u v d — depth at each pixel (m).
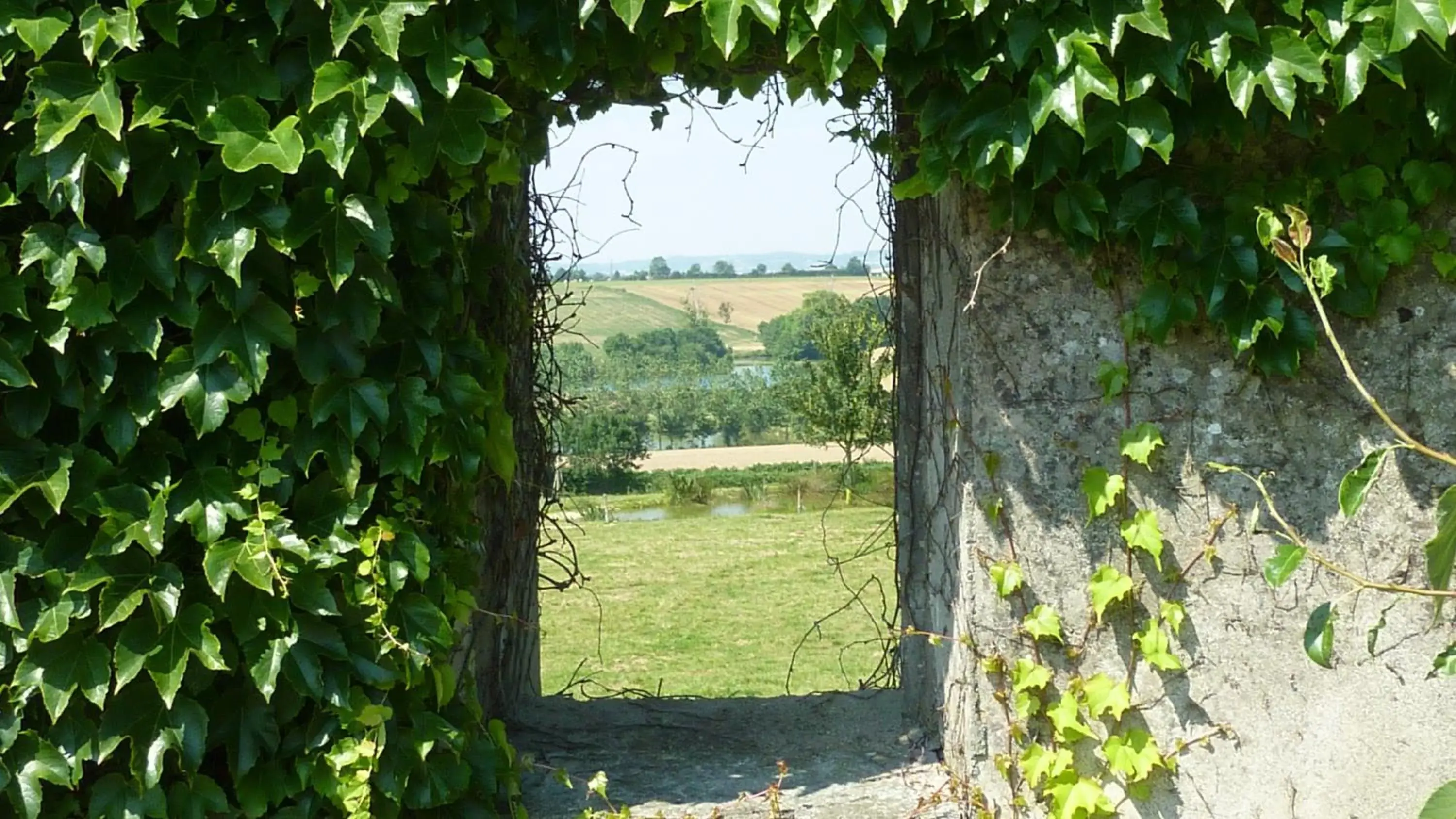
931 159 2.85
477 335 3.35
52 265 2.59
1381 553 2.98
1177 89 2.64
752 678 7.27
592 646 8.41
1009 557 3.09
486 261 3.26
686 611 9.70
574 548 4.21
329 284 2.72
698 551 12.79
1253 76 2.63
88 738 2.77
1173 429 3.02
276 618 2.72
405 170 2.76
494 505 3.88
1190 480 3.03
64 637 2.72
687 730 3.96
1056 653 3.09
